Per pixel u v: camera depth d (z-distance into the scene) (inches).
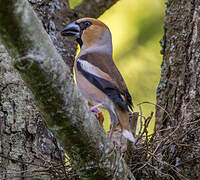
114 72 385.1
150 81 485.4
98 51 419.8
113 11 537.0
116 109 354.9
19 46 224.7
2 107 339.9
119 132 368.2
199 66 390.3
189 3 422.9
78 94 255.8
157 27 514.3
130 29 522.3
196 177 352.2
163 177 356.5
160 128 385.1
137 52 504.7
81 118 257.8
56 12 422.9
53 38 401.4
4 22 213.0
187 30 414.0
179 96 394.9
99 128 273.7
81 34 436.8
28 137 340.8
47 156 346.3
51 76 237.8
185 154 362.0
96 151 273.9
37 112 348.2
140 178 352.5
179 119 386.6
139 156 350.6
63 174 321.7
